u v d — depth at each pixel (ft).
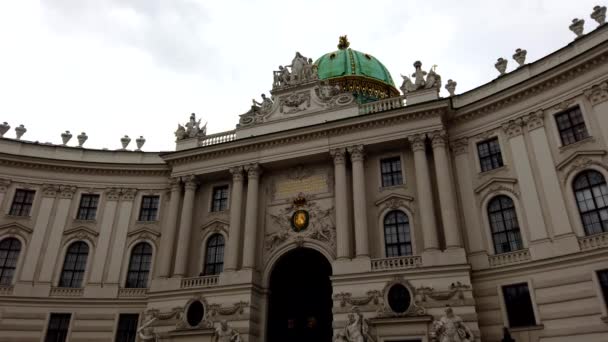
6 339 107.86
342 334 84.28
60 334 110.83
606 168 81.46
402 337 84.07
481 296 87.51
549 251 83.56
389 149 107.14
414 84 108.58
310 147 109.60
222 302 100.07
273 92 121.80
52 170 126.52
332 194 107.45
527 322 82.33
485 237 91.97
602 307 74.79
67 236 120.06
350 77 143.95
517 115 95.86
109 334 110.93
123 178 128.77
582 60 86.89
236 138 120.37
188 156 119.24
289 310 110.73
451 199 93.25
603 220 80.48
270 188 114.21
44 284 113.91
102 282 115.75
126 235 121.70
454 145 102.68
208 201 118.52
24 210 121.49
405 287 87.97
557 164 87.76
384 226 100.48
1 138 126.82
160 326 102.22
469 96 105.60
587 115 86.17
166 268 109.19
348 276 92.32
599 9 90.89
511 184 92.58
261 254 107.45
